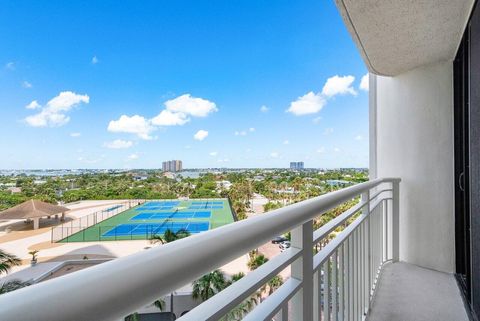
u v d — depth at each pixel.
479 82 1.64
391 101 2.88
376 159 3.07
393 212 2.77
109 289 0.30
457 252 2.47
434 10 1.76
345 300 1.40
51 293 0.26
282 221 0.66
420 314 1.89
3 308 0.23
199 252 0.42
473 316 1.81
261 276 0.63
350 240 1.50
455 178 2.46
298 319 0.82
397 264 2.71
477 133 1.71
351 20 1.86
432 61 2.53
